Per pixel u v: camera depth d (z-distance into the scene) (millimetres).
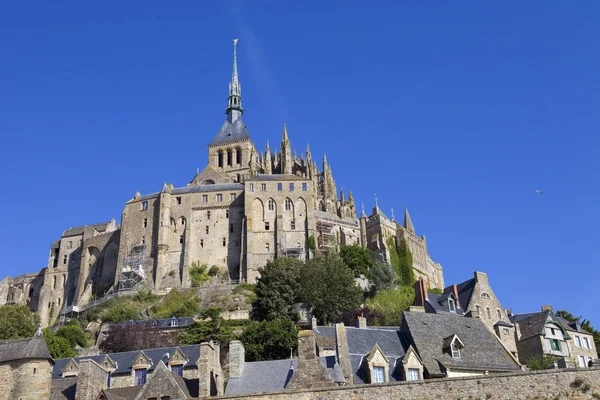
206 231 180250
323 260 149375
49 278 199125
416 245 194750
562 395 45312
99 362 72375
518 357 91562
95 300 176125
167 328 125875
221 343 105125
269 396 46844
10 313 122500
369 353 57188
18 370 54125
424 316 66000
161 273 175000
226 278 173000
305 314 135125
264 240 175250
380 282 160875
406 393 45969
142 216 184250
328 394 46375
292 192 180250
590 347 98438
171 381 52406
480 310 100312
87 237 199250
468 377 46219
